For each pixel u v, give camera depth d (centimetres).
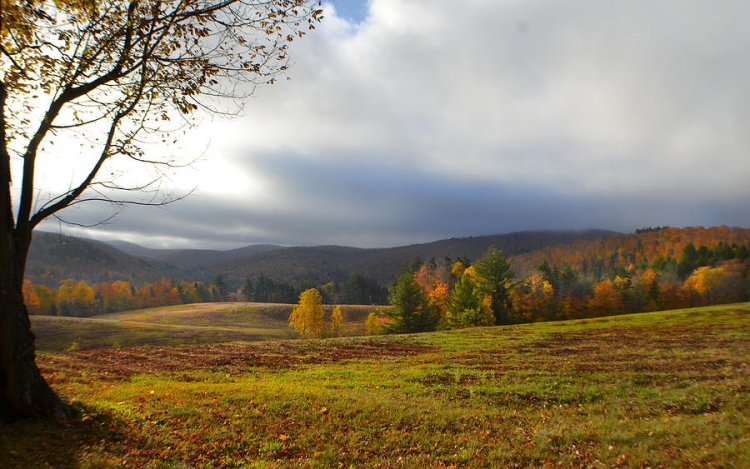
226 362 2583
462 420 1220
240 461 853
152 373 2119
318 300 7250
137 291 15462
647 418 1184
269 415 1174
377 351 3195
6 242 788
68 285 12512
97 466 705
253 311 11994
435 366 2331
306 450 943
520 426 1166
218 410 1177
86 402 1016
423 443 1014
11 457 661
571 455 891
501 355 2736
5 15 859
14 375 801
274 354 2995
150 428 962
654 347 2753
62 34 940
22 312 822
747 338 2905
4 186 784
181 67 986
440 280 10431
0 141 789
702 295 9288
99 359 2561
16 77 927
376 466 860
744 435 869
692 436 915
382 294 16038
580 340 3394
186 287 17112
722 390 1367
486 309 6400
